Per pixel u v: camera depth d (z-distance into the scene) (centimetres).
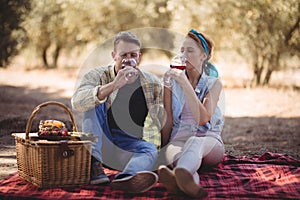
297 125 763
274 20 1062
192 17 1048
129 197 331
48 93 1123
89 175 358
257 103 982
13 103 928
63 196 331
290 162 434
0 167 448
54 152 346
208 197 331
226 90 1130
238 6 1045
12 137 612
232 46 1082
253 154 539
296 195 340
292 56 1130
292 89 1136
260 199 331
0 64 1130
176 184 325
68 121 669
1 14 1009
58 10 1420
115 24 1324
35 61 1881
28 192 339
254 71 1160
